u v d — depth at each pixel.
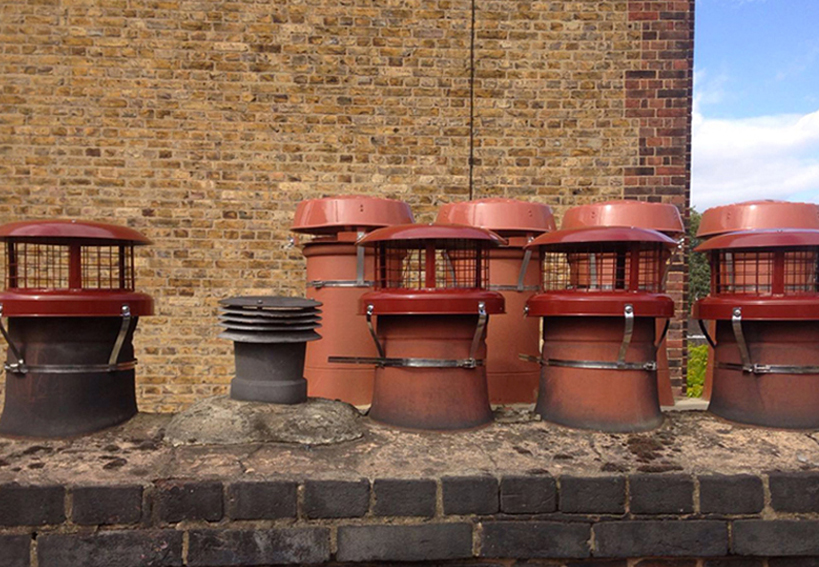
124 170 5.75
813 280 3.75
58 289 3.19
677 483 2.71
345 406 3.48
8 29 5.67
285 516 2.60
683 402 4.67
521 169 5.98
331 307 4.12
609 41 5.97
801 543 2.71
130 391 3.51
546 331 3.58
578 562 2.74
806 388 3.40
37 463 2.79
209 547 2.57
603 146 5.99
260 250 5.85
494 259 4.21
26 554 2.52
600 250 3.66
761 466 2.85
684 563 2.76
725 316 3.46
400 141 5.93
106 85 5.73
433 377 3.34
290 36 5.85
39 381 3.20
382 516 2.64
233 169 5.83
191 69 5.79
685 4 5.97
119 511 2.54
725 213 4.23
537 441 3.16
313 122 5.88
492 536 2.66
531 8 5.95
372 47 5.90
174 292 5.78
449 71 5.94
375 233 3.34
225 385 5.81
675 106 5.98
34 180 5.68
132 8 5.74
